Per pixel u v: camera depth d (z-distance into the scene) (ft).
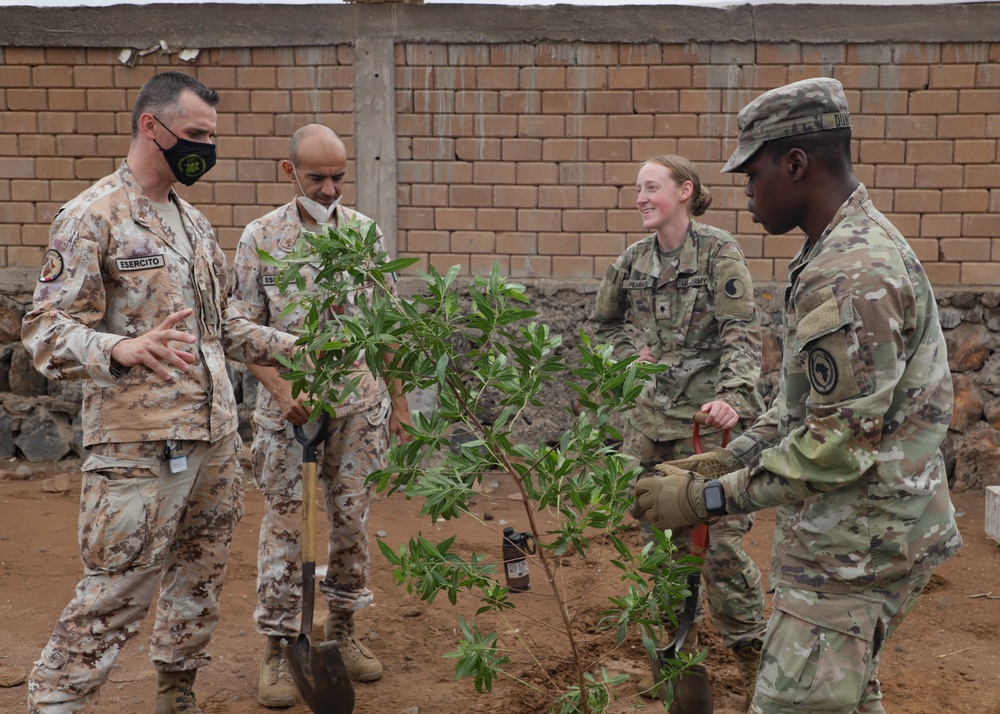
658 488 8.02
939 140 19.17
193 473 9.77
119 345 8.44
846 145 7.69
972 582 15.01
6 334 20.63
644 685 11.66
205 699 11.35
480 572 8.43
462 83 19.77
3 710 10.87
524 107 19.77
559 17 19.47
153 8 19.86
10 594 14.32
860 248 7.19
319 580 14.65
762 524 17.98
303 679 9.84
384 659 12.51
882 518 7.22
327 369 7.88
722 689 11.69
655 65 19.47
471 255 20.20
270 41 19.77
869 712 8.22
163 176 9.63
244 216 20.38
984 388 19.38
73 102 20.22
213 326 10.00
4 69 20.20
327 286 7.96
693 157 19.62
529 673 12.00
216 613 10.48
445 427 8.16
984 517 17.93
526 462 8.33
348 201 20.22
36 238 20.61
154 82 9.47
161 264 9.42
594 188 19.86
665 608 8.49
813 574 7.41
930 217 19.38
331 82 19.92
